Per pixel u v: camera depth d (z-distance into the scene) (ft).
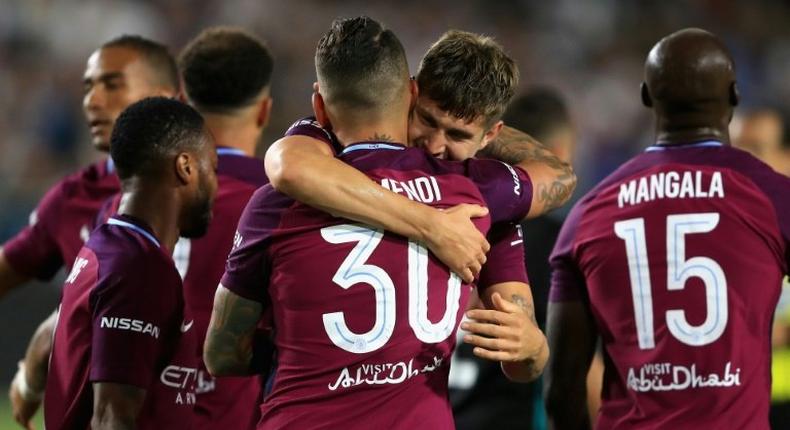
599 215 43.62
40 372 49.47
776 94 204.54
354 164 36.42
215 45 50.01
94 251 40.34
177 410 41.50
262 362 39.11
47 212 54.29
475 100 37.35
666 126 43.80
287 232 36.19
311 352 35.94
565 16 210.38
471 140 38.27
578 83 202.80
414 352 36.09
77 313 39.73
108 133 53.31
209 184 42.39
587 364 44.83
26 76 178.19
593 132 197.06
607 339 43.32
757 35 214.28
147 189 41.11
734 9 217.36
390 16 201.98
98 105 53.01
